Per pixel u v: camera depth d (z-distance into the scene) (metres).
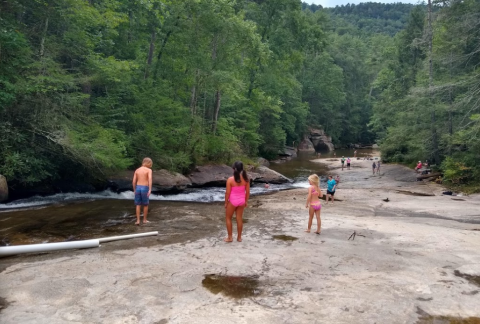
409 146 28.98
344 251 6.25
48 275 4.82
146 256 5.73
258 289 4.49
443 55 22.98
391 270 5.31
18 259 5.55
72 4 13.58
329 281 4.80
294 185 20.73
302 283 4.71
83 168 14.03
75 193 13.98
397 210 12.22
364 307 4.04
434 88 21.39
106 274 4.89
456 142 20.33
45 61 12.58
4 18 11.98
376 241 7.09
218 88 20.94
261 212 10.38
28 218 9.05
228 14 19.98
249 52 23.81
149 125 17.61
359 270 5.27
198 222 8.62
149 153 17.17
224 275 4.95
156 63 20.67
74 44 14.64
